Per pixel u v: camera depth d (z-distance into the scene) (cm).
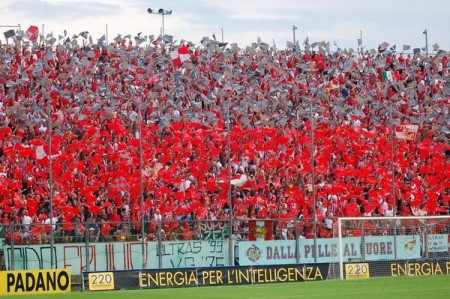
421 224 5269
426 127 7362
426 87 8019
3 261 4341
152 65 6969
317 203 6053
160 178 5919
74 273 4488
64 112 6338
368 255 5122
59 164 5662
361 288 4184
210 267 4600
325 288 4225
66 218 5322
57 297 3866
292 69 7812
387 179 6500
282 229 4984
